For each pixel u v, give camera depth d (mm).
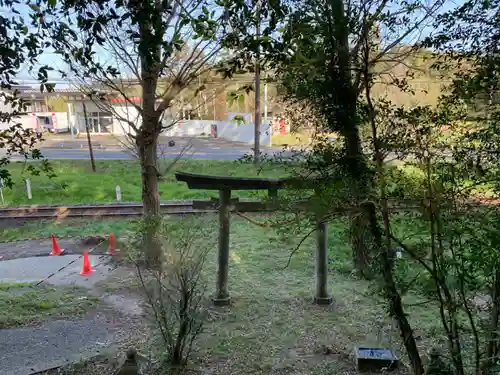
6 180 3928
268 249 8578
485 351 2918
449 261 2521
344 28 2695
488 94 2596
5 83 3680
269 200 3488
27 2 3375
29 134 4191
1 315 5828
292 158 3244
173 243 5176
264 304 6242
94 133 26656
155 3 3416
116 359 4789
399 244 2688
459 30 2646
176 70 6727
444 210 2484
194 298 5445
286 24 3010
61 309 6070
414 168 2643
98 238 8984
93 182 13891
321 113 2961
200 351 4977
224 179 5629
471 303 2881
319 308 6090
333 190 2877
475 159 2521
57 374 4555
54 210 10891
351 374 4500
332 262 7422
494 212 2443
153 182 7355
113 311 5996
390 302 3145
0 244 8984
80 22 3277
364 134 2850
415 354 3240
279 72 3109
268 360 4809
